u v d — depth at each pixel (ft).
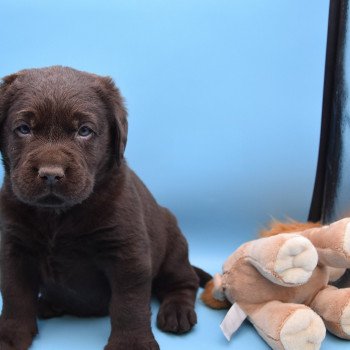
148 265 2.24
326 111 2.99
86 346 2.28
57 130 2.06
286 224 2.63
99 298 2.41
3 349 2.15
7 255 2.24
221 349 2.27
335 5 2.90
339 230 2.20
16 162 2.08
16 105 2.11
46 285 2.36
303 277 2.15
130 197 2.28
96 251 2.23
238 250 2.40
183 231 3.69
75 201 2.04
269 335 2.15
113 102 2.24
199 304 2.66
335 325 2.24
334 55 2.94
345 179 2.89
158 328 2.43
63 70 2.25
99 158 2.17
